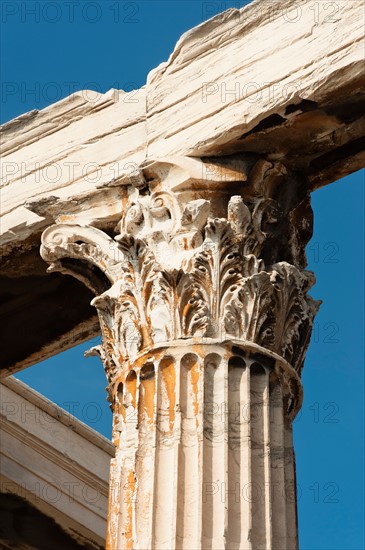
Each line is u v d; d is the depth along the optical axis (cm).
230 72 3709
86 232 3800
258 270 3531
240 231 3550
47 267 4044
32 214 3981
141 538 3228
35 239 3981
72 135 4009
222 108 3678
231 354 3400
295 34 3622
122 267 3634
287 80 3572
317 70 3516
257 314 3466
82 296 4116
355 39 3491
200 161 3662
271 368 3434
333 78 3481
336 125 3575
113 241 3756
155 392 3388
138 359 3459
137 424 3375
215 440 3297
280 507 3288
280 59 3619
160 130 3803
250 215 3591
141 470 3312
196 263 3503
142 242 3597
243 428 3316
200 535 3184
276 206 3644
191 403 3353
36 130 4094
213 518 3212
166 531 3216
